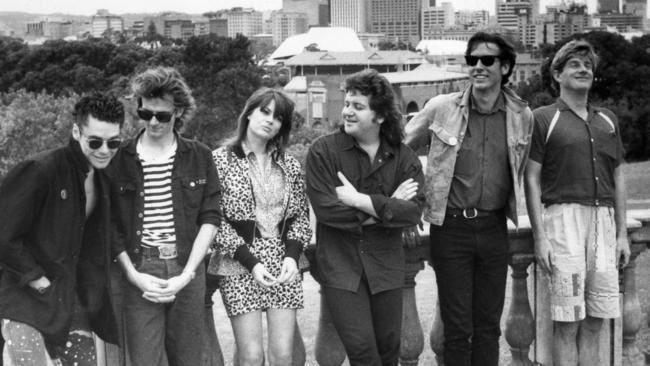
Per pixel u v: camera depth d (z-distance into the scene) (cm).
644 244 554
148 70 422
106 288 415
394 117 455
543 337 545
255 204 447
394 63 15725
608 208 516
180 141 434
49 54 11975
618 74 7556
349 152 457
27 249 394
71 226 402
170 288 415
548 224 517
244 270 445
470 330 489
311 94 14850
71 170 403
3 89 12131
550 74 524
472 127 489
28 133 4066
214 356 482
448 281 488
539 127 511
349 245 452
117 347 449
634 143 6862
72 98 4525
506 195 491
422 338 510
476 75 482
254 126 445
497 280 493
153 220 424
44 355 394
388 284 450
